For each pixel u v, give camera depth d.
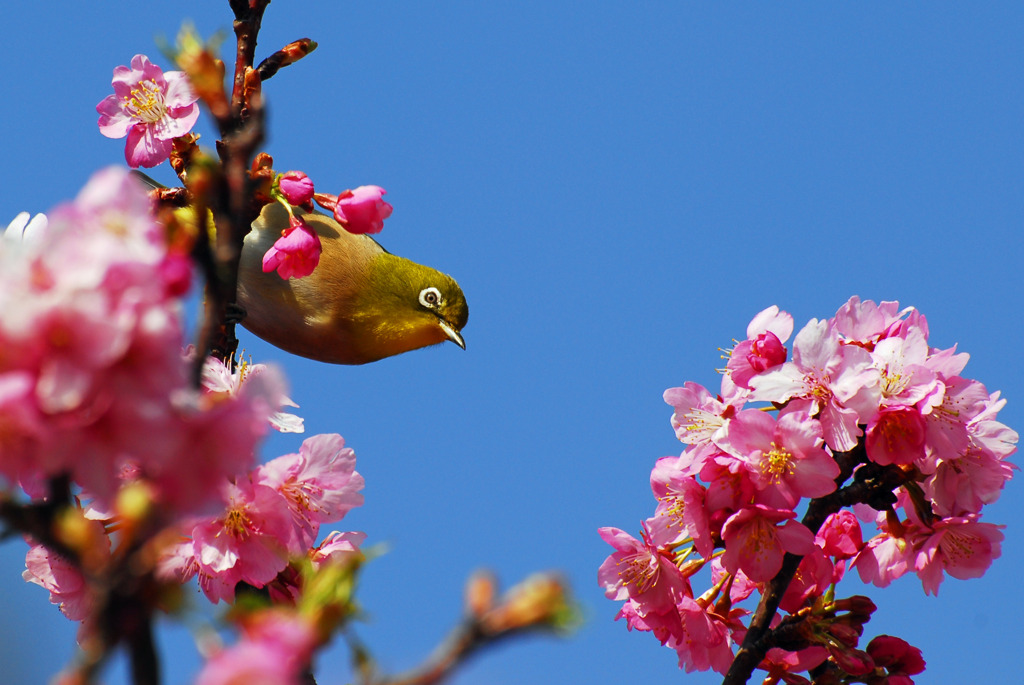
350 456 6.66
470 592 3.04
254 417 3.29
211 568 6.09
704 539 7.05
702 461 7.19
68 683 2.88
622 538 7.63
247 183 3.92
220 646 3.03
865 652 7.40
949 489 7.62
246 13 8.44
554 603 2.97
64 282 2.95
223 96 4.20
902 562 7.77
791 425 6.95
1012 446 7.57
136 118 8.80
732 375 7.34
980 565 7.64
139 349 3.02
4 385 2.91
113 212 3.05
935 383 7.08
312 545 6.74
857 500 7.43
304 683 4.40
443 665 3.01
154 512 3.04
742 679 7.34
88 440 3.06
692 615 7.60
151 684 3.07
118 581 2.98
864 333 7.51
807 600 7.64
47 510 3.29
